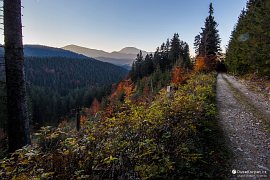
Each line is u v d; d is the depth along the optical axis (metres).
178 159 6.02
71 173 4.94
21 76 7.53
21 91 7.54
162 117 8.52
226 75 49.34
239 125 10.95
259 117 12.34
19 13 7.49
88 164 5.26
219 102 16.92
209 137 8.66
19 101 7.50
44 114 98.38
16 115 7.47
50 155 5.23
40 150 5.48
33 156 5.12
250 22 34.53
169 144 6.66
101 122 8.57
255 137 9.21
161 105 10.50
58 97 134.50
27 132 7.67
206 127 9.66
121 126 7.88
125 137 6.92
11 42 7.34
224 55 65.44
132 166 5.32
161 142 6.72
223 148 7.90
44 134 5.99
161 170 5.31
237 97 19.19
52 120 98.38
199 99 13.59
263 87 23.61
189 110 10.34
